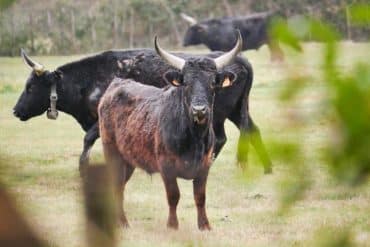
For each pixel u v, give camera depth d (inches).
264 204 1738.4
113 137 1668.3
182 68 1515.7
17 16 6373.0
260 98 3676.2
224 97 2094.0
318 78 236.4
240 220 1598.2
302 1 3548.2
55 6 6683.1
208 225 1515.7
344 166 227.8
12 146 2704.2
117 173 1630.2
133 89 1642.5
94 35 6820.9
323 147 232.8
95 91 2231.8
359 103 226.1
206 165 1512.1
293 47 239.5
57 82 2255.2
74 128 3144.7
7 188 214.1
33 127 3154.5
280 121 244.8
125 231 1475.1
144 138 1558.8
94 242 268.8
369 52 233.9
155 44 1665.8
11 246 208.7
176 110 1493.6
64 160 2440.9
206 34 5812.0
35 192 1824.6
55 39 6648.6
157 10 7007.9
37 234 213.2
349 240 265.0
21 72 5113.2
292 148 245.4
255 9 6904.5
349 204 1558.8
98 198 270.4
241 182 309.7
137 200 1830.7
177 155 1491.1
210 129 1499.8
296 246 1347.2
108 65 2220.7
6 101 3887.8
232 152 2495.1
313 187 258.7
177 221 1515.7
